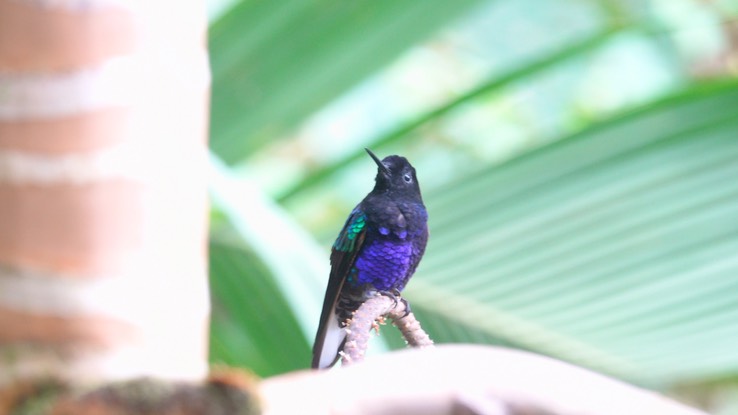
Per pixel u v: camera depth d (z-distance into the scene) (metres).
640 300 3.12
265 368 3.13
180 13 1.68
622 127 3.12
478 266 3.13
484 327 3.14
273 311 3.11
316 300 3.00
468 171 3.14
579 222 3.12
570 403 1.84
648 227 3.11
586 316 3.13
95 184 1.58
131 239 1.61
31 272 1.56
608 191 3.12
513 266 3.13
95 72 1.57
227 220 3.03
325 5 3.14
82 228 1.58
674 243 3.12
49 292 1.57
